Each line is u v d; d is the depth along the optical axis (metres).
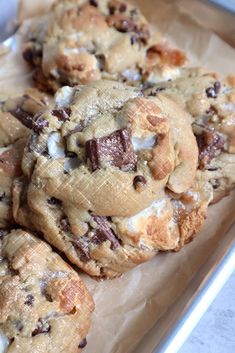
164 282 0.31
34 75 0.39
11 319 0.27
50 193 0.29
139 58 0.38
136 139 0.29
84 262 0.30
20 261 0.28
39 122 0.30
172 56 0.39
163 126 0.30
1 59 0.40
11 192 0.31
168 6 0.41
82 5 0.40
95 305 0.31
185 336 0.27
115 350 0.29
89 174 0.29
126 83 0.38
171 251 0.32
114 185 0.28
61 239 0.29
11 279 0.28
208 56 0.40
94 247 0.30
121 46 0.38
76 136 0.29
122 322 0.30
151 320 0.30
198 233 0.33
